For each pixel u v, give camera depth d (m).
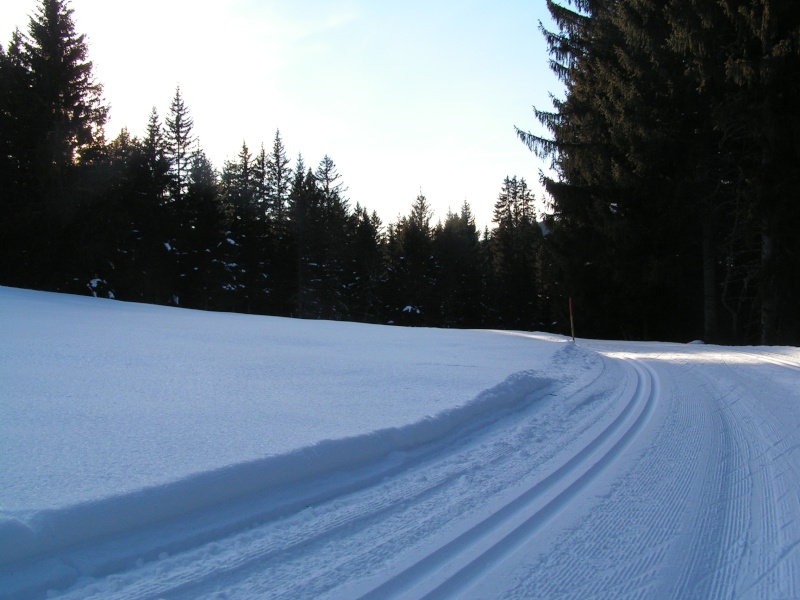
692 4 18.16
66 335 10.83
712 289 22.72
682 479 4.76
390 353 11.27
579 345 16.50
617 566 3.28
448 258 59.66
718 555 3.45
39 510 3.09
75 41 30.77
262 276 47.22
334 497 4.18
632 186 23.00
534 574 3.16
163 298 39.19
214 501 3.68
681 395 8.45
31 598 2.69
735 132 19.66
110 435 4.69
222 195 53.53
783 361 12.34
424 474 4.76
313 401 6.39
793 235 18.77
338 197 59.84
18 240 28.36
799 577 3.19
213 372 7.97
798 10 17.03
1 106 28.20
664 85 21.80
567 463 5.14
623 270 24.22
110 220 31.86
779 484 4.64
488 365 9.99
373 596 2.87
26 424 4.89
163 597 2.77
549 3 26.72
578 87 25.66
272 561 3.21
